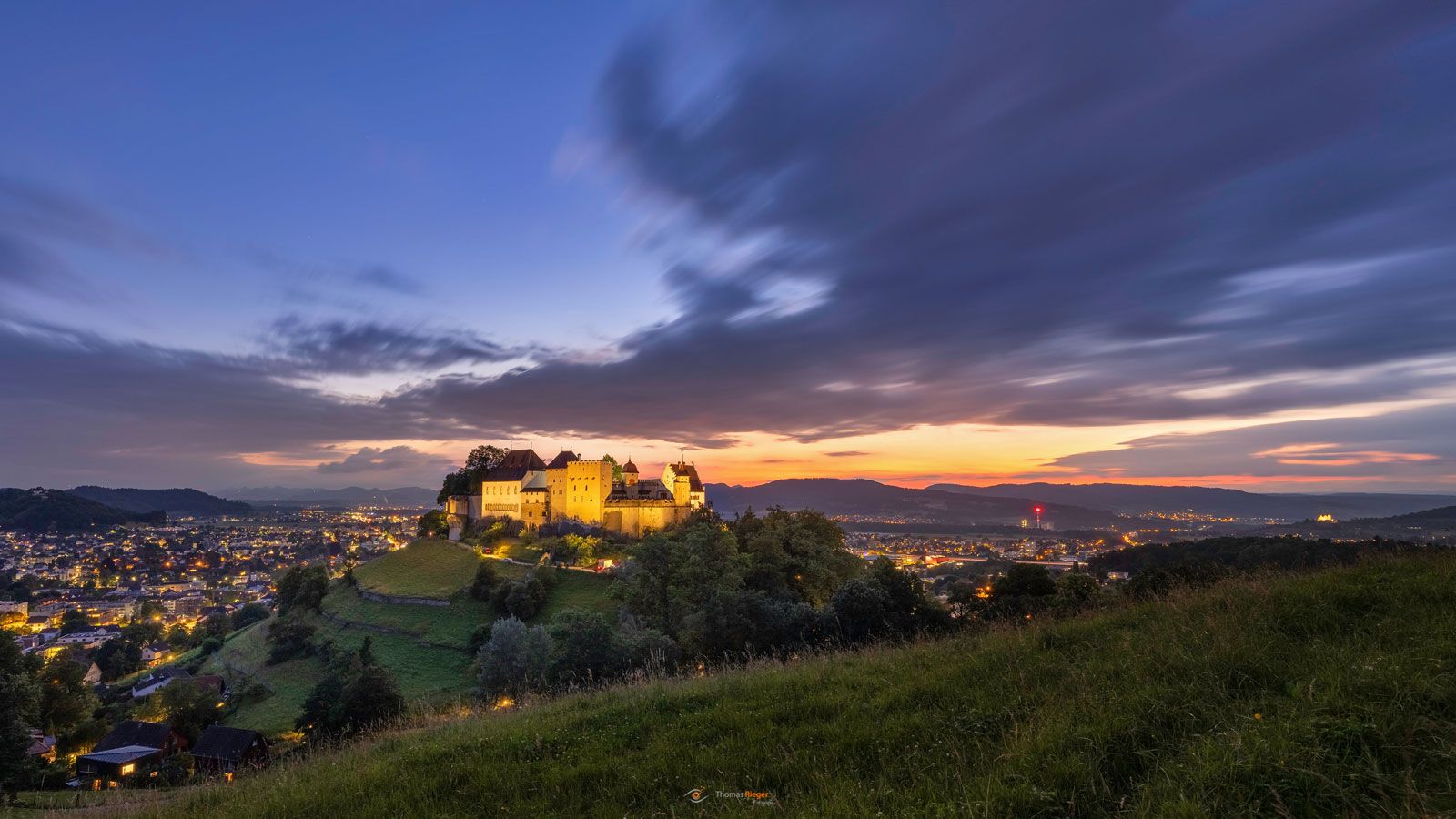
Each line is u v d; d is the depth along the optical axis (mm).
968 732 9586
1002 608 43812
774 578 85938
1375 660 8984
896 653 16109
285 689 86500
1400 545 18047
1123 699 9477
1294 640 11031
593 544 116062
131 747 65562
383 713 54281
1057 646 13727
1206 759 7172
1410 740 6992
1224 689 9289
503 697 53344
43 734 72688
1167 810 6477
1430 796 6082
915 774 8406
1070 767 7645
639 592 77562
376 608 107812
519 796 9797
